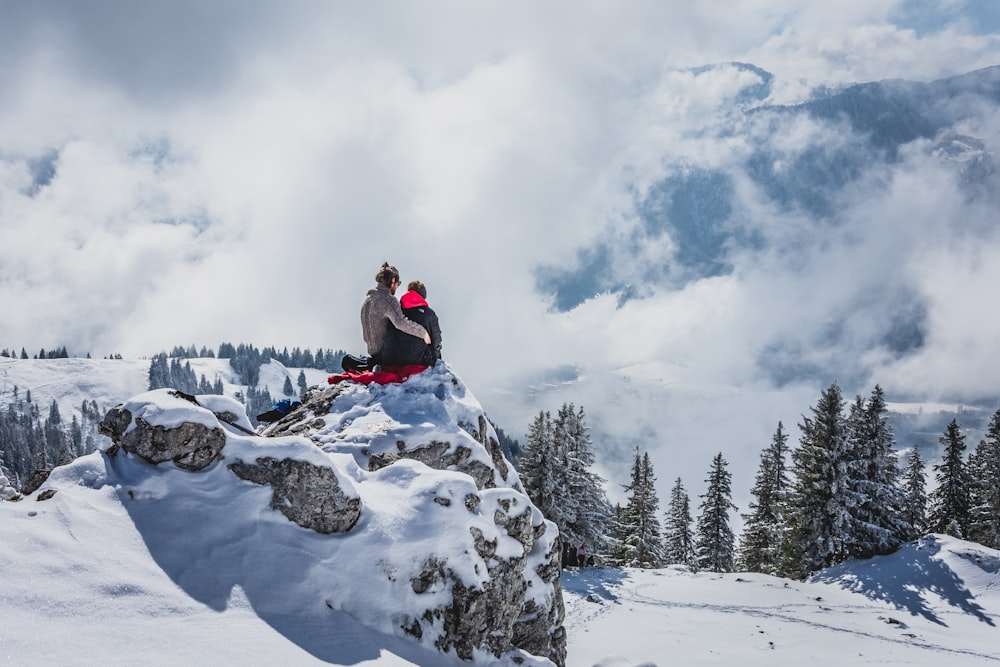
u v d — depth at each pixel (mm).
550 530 8523
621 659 8883
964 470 45906
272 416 10469
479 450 9039
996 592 26203
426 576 6207
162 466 6004
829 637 20844
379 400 9578
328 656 4977
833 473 35969
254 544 5688
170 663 4125
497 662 6473
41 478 6109
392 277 10406
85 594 4539
